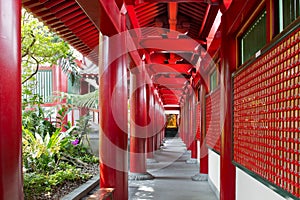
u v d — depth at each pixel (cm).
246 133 393
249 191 401
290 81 255
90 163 905
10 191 156
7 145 155
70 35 587
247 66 385
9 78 156
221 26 483
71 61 1000
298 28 237
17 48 161
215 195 681
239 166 424
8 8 156
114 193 453
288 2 283
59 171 686
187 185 785
